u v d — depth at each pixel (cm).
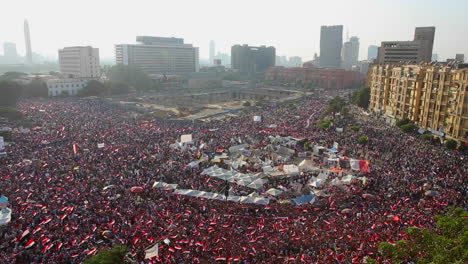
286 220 5222
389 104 14988
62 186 6269
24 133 10744
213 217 5291
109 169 7362
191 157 8512
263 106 18862
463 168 7569
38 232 4625
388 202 5869
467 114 9919
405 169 7500
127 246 4353
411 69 13225
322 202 5962
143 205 5653
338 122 13325
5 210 4956
